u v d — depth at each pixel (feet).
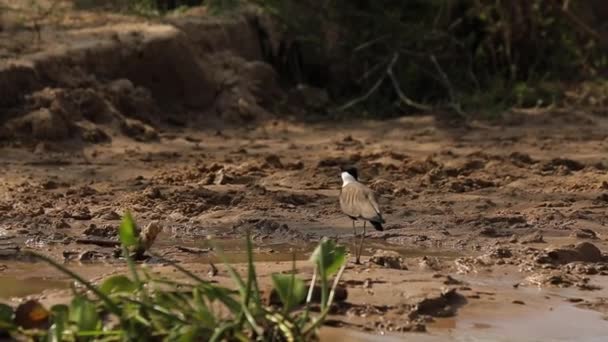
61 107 57.26
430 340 25.58
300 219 41.86
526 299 29.89
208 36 70.64
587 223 42.22
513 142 63.21
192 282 29.17
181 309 23.89
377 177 52.06
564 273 33.04
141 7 74.90
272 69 71.77
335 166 54.08
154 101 64.54
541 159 57.41
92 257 33.78
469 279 32.04
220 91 68.18
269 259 34.17
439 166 53.98
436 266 33.50
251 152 58.39
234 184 49.39
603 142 63.62
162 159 55.16
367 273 31.14
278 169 53.06
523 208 45.44
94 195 46.11
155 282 25.32
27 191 46.39
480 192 48.93
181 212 42.52
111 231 37.83
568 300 29.99
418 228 40.55
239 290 24.66
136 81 65.31
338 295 27.84
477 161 55.72
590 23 89.71
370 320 26.71
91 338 23.43
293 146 60.85
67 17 70.95
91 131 57.36
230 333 23.34
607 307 29.43
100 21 70.28
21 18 68.85
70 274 23.81
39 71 59.88
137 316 23.52
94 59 63.26
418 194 48.06
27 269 32.04
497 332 26.63
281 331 23.68
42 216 40.83
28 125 56.29
